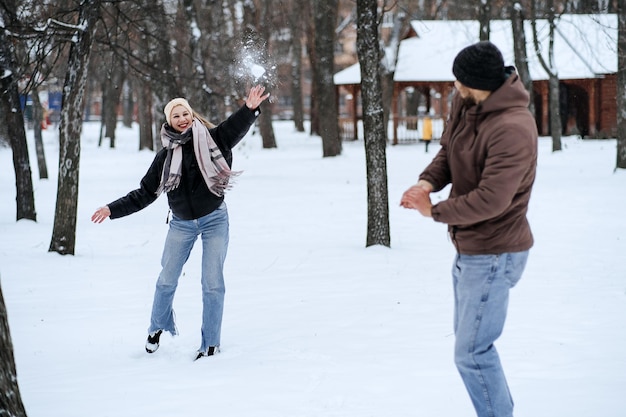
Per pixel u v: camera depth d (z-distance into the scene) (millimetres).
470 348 4043
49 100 58250
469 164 3959
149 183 6418
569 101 44344
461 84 3949
